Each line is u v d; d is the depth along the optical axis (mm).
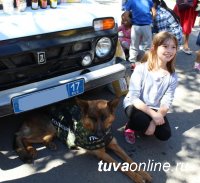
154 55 3467
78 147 3574
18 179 3139
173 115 4359
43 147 3588
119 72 3893
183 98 4844
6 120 3969
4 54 2980
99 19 3615
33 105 3258
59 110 3576
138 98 3545
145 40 5652
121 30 5973
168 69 3533
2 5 3447
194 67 5895
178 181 3229
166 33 3375
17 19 3221
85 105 3176
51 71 3441
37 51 3184
